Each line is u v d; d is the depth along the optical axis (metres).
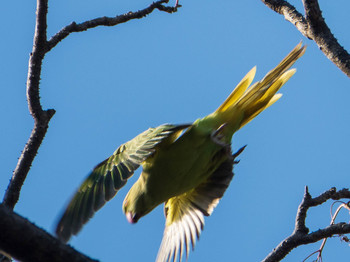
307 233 10.70
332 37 10.19
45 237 5.57
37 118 10.38
